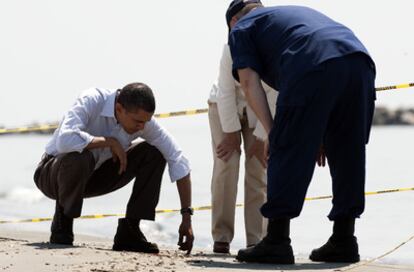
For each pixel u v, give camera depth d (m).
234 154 9.73
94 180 8.84
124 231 8.59
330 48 7.14
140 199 8.58
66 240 8.65
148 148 8.58
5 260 7.23
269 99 9.23
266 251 7.47
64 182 8.44
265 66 7.52
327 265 7.46
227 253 9.68
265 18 7.51
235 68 7.54
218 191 9.81
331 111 7.30
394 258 9.52
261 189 9.81
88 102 8.47
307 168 7.22
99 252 7.93
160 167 8.58
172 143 8.61
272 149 7.31
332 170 7.63
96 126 8.55
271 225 7.49
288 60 7.19
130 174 8.66
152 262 7.36
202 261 7.60
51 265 6.96
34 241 9.29
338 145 7.51
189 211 8.66
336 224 7.73
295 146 7.20
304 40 7.20
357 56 7.23
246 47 7.51
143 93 8.27
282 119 7.20
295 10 7.48
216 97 9.77
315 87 7.10
